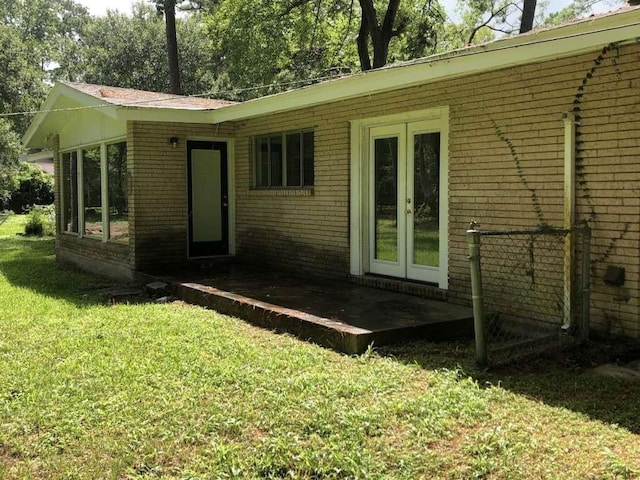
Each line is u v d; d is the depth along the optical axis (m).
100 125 11.67
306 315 6.40
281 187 10.21
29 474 3.38
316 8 21.72
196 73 33.81
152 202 10.57
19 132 27.36
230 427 3.90
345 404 4.24
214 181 11.42
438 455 3.47
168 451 3.60
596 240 5.63
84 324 6.99
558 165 5.92
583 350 5.46
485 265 6.71
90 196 12.48
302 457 3.46
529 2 19.88
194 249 11.30
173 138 10.66
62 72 39.34
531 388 4.55
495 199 6.57
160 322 7.02
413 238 7.92
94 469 3.41
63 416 4.16
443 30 24.28
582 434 3.74
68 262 13.70
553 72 5.92
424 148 7.69
